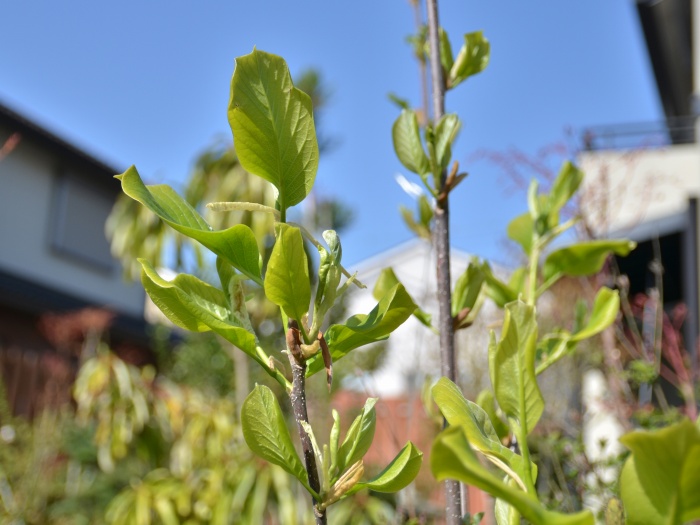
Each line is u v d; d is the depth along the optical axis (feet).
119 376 20.42
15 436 16.47
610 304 4.99
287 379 3.18
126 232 20.97
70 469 20.08
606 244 5.36
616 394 10.51
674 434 2.01
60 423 19.47
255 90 2.99
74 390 22.72
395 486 3.05
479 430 2.88
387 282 5.43
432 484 10.93
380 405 8.95
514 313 2.80
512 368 2.80
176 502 14.87
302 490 14.49
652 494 2.13
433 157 4.78
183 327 3.20
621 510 3.18
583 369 14.32
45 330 29.96
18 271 35.14
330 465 3.13
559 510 6.86
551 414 11.19
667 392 15.37
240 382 18.45
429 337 22.48
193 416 18.84
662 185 23.98
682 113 41.63
